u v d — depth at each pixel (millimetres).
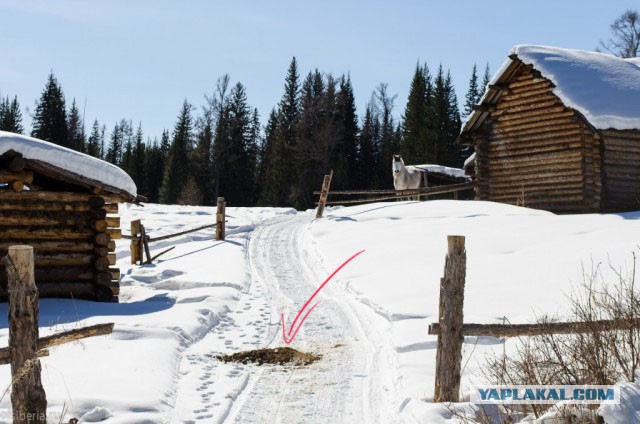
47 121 79125
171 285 15406
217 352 10109
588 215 18719
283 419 7344
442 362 7137
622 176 21656
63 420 6449
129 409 6941
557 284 11656
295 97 67250
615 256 12961
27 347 5379
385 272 14945
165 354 9164
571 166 21953
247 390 8297
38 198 12664
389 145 69250
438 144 63656
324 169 59688
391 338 10188
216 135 68250
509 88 23922
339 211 26688
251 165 71938
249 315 12742
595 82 21703
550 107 22625
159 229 24141
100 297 13039
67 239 13039
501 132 24281
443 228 19031
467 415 6414
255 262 18625
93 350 9031
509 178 23969
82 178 12703
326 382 8641
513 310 10445
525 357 7082
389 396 7957
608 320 6613
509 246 15805
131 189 13367
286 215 30031
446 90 69125
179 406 7461
